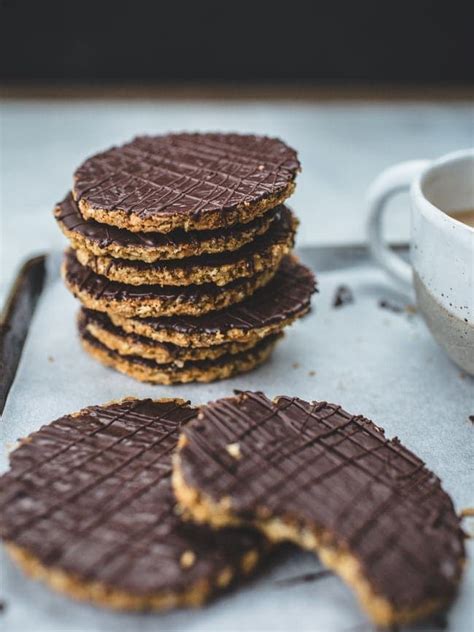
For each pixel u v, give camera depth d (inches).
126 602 10.0
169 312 13.0
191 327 13.1
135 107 27.5
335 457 11.2
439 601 10.0
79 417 12.3
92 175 13.6
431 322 13.6
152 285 13.1
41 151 23.4
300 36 29.8
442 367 14.5
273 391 13.9
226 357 13.9
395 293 16.4
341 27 29.6
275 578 10.7
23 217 19.6
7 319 14.7
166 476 11.3
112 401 12.8
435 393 13.9
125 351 13.6
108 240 12.6
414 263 13.7
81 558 10.2
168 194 12.9
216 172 13.5
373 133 25.4
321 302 16.2
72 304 15.9
